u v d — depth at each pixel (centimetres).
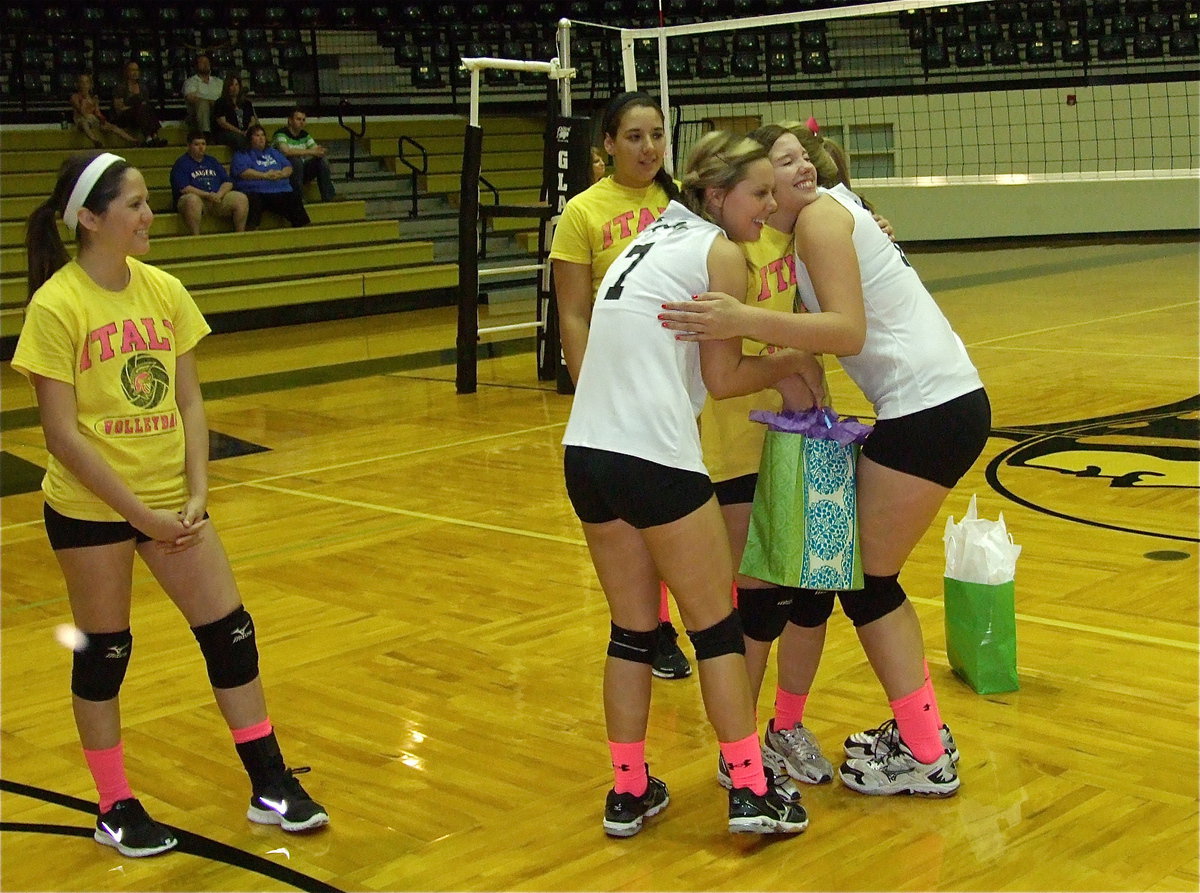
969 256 1758
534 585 509
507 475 694
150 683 425
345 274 1460
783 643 332
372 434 816
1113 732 352
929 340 307
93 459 290
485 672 421
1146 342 1009
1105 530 540
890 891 276
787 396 311
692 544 288
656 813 318
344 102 1819
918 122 1878
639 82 1889
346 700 402
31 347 288
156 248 1378
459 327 937
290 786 323
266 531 607
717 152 293
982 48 1902
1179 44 1856
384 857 304
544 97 1905
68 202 295
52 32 1645
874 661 322
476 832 314
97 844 317
